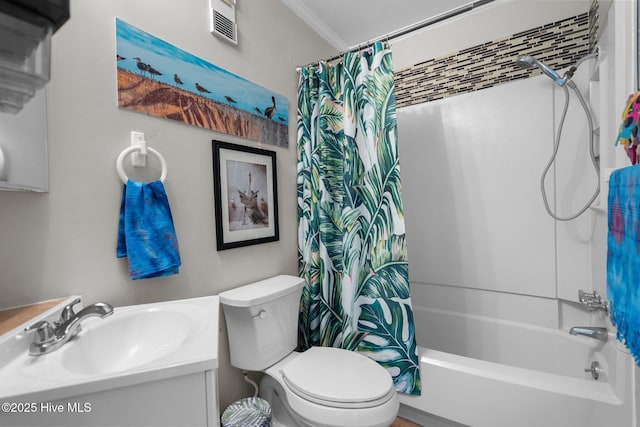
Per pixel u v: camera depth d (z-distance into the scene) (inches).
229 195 51.7
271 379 52.4
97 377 19.4
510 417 44.6
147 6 40.4
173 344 30.1
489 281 69.7
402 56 85.9
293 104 67.7
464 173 73.0
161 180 39.3
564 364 57.9
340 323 60.7
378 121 55.3
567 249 60.4
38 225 30.6
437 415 50.5
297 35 69.6
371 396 38.9
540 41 66.4
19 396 17.6
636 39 35.3
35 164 28.5
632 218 26.7
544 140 62.9
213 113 49.1
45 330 24.1
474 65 75.0
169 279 42.4
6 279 28.7
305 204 66.4
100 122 35.4
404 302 52.4
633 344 26.1
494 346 67.2
